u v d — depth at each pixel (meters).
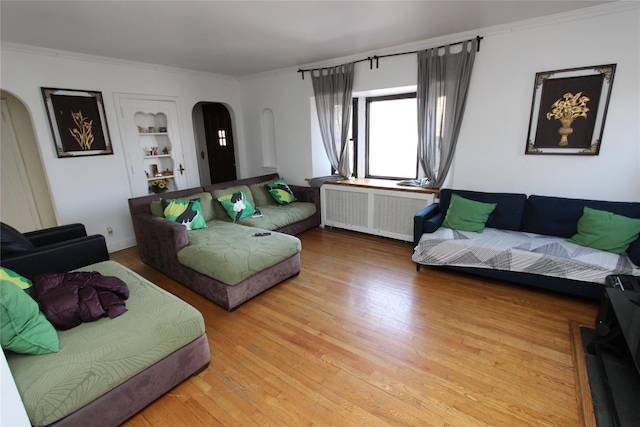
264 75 4.89
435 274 3.11
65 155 3.53
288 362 1.96
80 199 3.71
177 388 1.79
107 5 2.30
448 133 3.43
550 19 2.73
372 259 3.51
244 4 2.35
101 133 3.79
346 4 2.40
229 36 3.08
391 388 1.74
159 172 4.54
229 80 5.14
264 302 2.67
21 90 3.18
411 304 2.57
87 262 2.55
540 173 3.07
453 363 1.91
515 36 2.93
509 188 3.25
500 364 1.89
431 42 3.35
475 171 3.40
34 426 1.27
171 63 4.13
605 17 2.56
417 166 4.25
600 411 1.54
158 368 1.66
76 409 1.37
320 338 2.19
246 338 2.21
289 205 4.43
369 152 4.71
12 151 4.05
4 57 3.06
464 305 2.54
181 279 2.96
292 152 4.91
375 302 2.62
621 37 2.54
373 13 2.59
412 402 1.65
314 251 3.79
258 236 3.11
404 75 3.65
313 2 2.34
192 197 3.78
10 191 4.10
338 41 3.34
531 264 2.55
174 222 3.03
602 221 2.54
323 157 4.88
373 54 3.78
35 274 2.26
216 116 5.96
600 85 2.67
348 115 4.19
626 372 1.77
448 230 3.12
